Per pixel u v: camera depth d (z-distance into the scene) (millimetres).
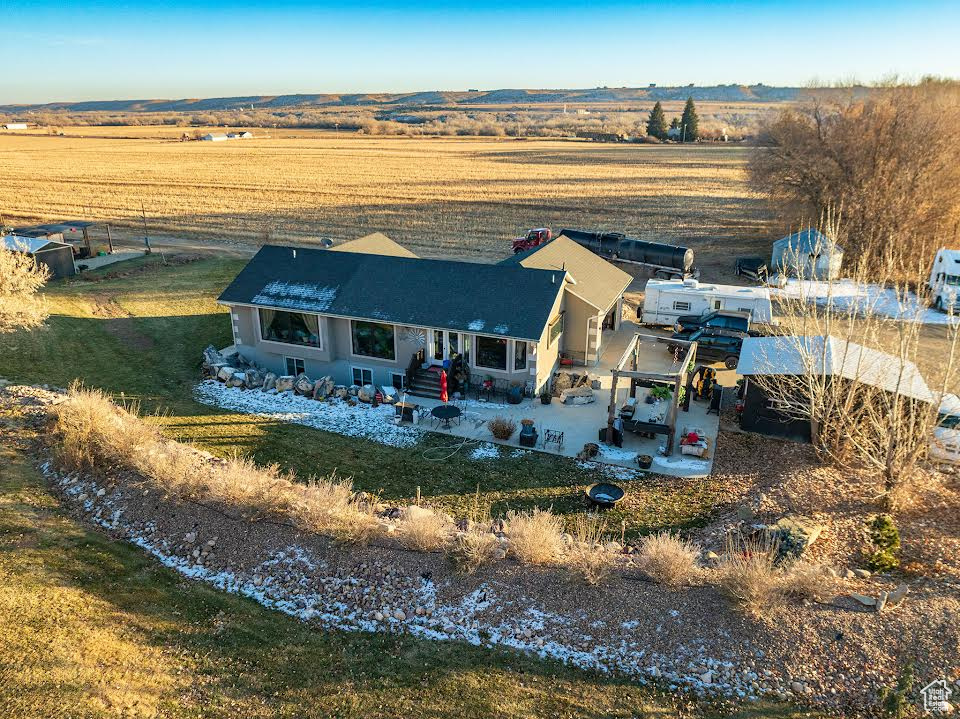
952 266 40000
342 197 79562
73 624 13789
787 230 59062
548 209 73688
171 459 20172
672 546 15906
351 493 20672
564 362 31562
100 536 17391
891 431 19719
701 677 13188
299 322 29656
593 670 13469
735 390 29391
